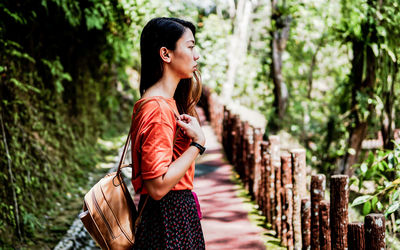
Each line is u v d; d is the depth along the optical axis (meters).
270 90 13.53
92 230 1.94
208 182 6.70
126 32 8.12
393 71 6.44
